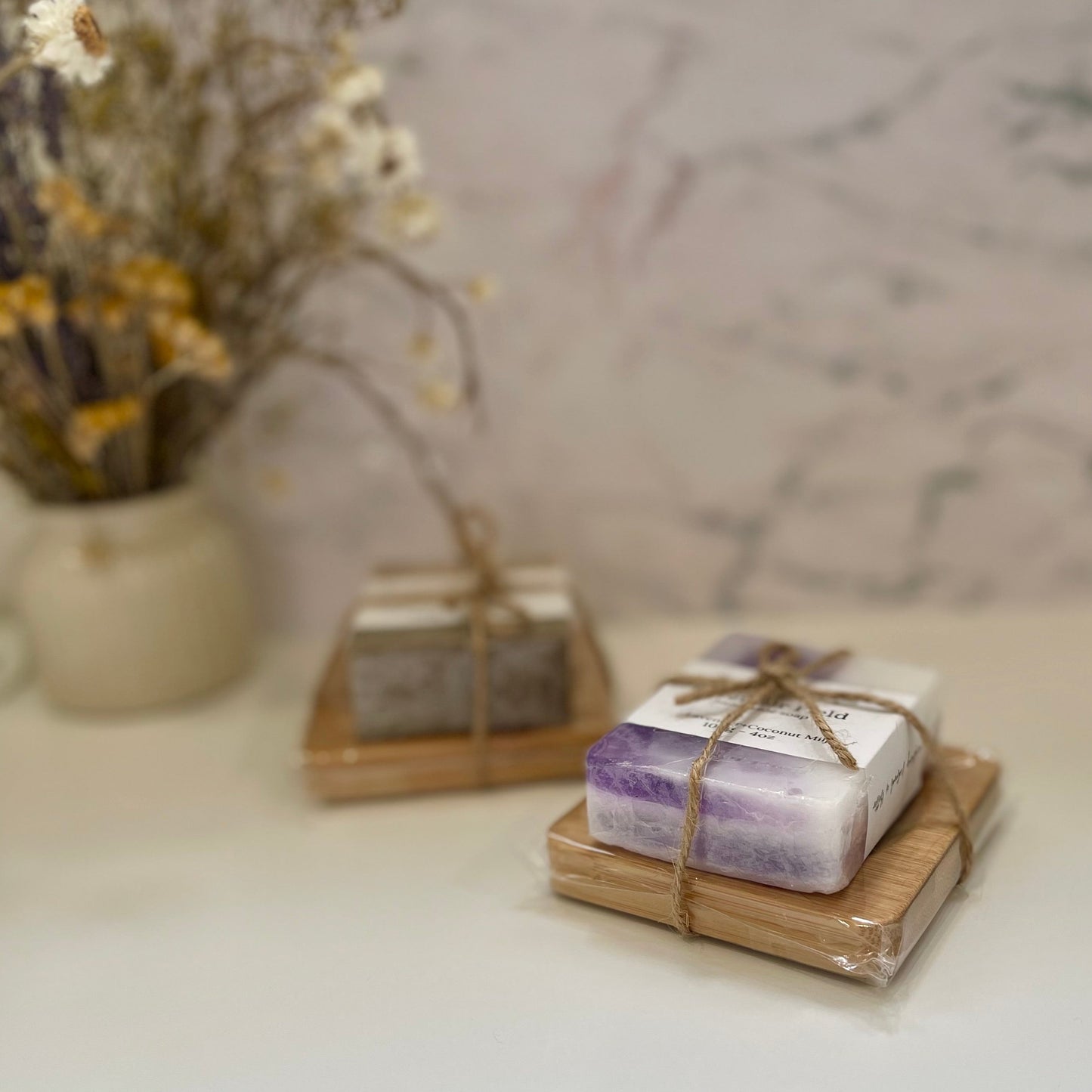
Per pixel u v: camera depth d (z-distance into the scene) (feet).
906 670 1.66
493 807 1.77
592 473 2.12
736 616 2.16
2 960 1.59
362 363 2.09
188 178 1.93
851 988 1.51
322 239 1.90
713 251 2.04
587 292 2.06
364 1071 1.46
